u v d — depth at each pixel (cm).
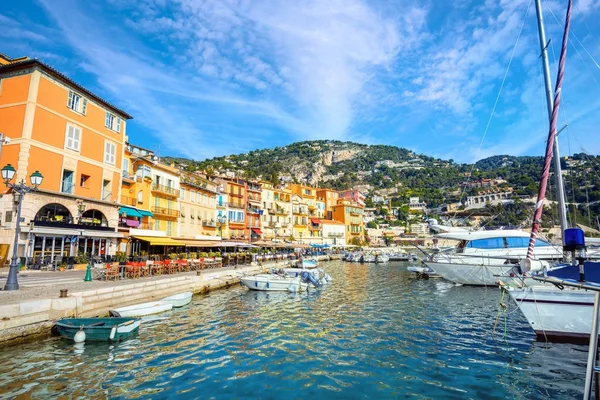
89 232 2977
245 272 3669
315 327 1619
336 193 11762
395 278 3959
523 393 915
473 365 1117
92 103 3266
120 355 1167
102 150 3369
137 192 3975
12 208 2525
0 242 2498
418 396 898
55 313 1352
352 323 1700
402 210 17438
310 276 3089
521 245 2914
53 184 2827
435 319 1784
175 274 2842
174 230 4700
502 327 1608
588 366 632
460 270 2944
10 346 1172
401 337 1446
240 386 951
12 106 2708
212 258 3794
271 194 8406
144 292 2019
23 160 2598
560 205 1847
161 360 1139
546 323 1361
